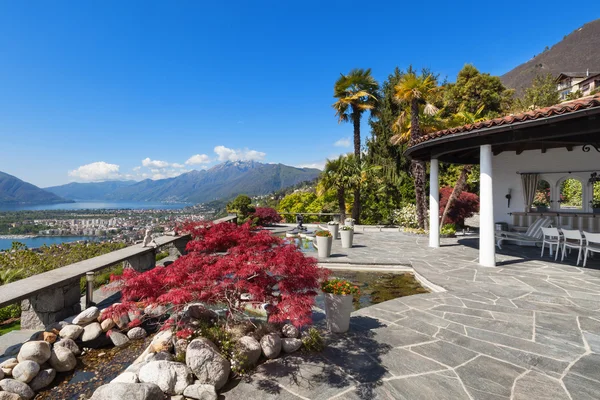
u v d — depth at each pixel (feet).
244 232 13.79
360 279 23.11
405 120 49.42
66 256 23.65
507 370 9.59
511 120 17.52
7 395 9.07
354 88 57.77
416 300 16.22
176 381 8.84
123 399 7.64
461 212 47.19
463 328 12.67
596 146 24.79
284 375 9.53
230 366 9.65
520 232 31.37
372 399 8.32
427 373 9.49
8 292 11.42
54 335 11.89
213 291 9.88
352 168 54.60
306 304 9.83
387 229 49.83
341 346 11.32
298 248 12.34
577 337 11.71
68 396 9.63
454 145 24.07
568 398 8.22
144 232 21.27
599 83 129.59
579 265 22.98
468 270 22.13
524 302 15.53
